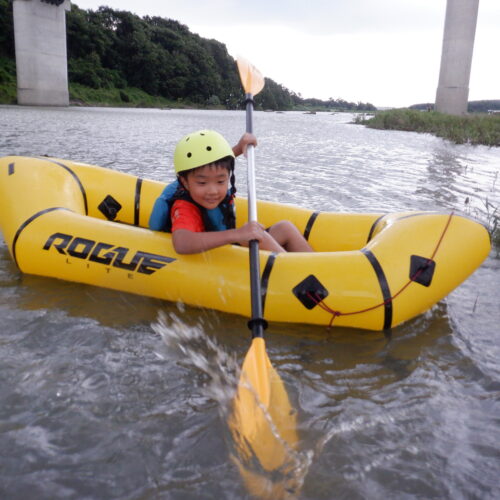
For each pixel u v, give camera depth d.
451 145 10.49
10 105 25.97
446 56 22.95
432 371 1.81
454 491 1.25
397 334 2.10
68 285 2.38
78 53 42.31
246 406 1.54
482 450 1.40
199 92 53.97
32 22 26.31
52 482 1.24
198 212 2.26
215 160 2.06
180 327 2.06
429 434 1.46
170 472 1.29
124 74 47.09
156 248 2.30
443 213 2.41
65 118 15.62
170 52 52.72
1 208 2.71
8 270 2.54
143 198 3.08
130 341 1.92
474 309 2.36
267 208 3.00
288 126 17.44
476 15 22.48
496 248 3.24
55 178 2.84
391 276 2.12
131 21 47.28
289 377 1.74
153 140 9.32
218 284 2.18
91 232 2.40
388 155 8.24
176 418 1.48
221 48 61.91
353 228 2.79
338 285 2.10
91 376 1.67
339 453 1.37
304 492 1.23
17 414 1.46
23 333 1.92
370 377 1.76
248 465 1.32
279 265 2.17
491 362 1.88
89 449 1.35
